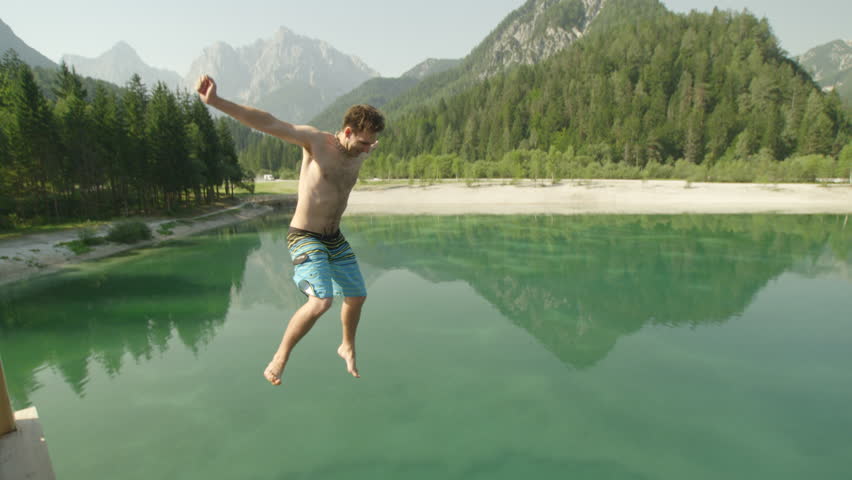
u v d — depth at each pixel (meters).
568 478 5.50
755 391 7.79
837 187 52.16
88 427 6.80
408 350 9.70
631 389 7.89
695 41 120.25
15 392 8.05
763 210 42.12
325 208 2.09
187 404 7.47
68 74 40.34
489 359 9.24
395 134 147.12
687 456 5.97
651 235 27.09
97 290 15.70
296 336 1.92
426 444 6.26
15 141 27.88
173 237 31.16
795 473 5.63
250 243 28.00
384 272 17.97
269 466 5.81
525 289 15.12
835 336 10.42
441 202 60.78
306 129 2.01
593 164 76.50
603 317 12.06
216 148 54.62
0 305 13.81
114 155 34.66
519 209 48.25
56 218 30.75
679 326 11.31
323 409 7.24
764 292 14.48
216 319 12.36
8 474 1.45
